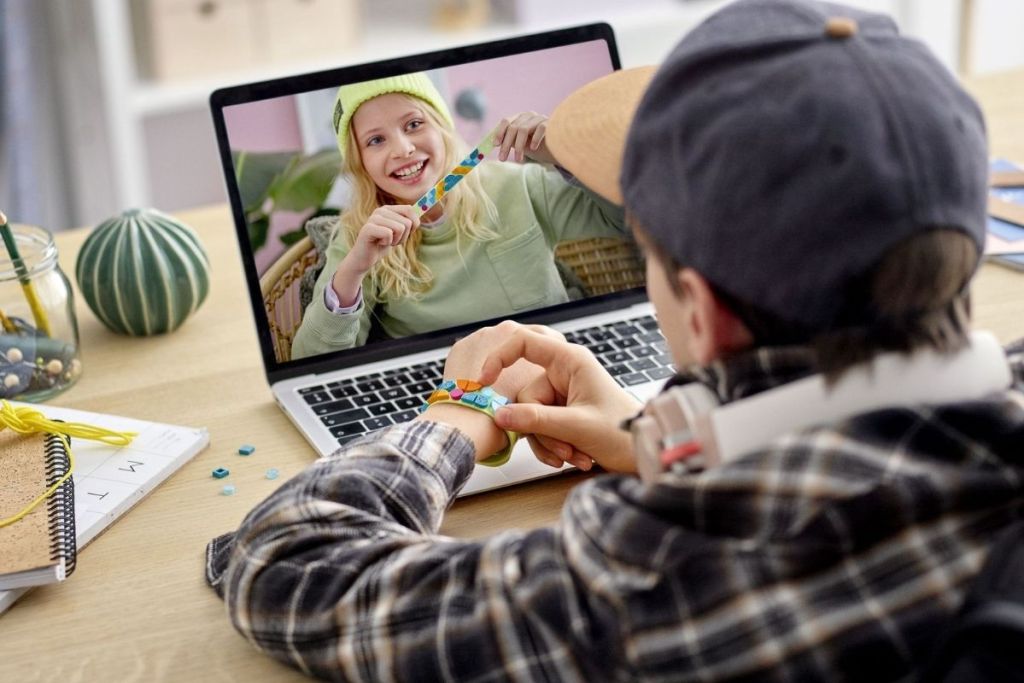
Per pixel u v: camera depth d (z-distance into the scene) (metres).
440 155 1.07
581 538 0.60
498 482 0.88
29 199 2.25
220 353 1.12
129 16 2.32
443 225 1.07
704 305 0.58
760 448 0.56
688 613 0.56
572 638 0.59
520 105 1.09
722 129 0.56
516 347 0.92
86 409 1.02
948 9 2.58
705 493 0.56
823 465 0.54
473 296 1.08
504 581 0.62
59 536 0.79
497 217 1.08
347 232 1.06
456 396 0.88
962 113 0.57
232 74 2.38
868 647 0.54
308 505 0.72
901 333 0.55
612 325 1.10
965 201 0.55
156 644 0.74
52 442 0.91
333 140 1.05
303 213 1.05
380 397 1.01
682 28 2.79
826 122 0.54
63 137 2.31
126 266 1.10
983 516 0.55
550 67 1.10
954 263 0.55
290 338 1.04
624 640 0.57
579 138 0.81
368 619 0.66
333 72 1.05
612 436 0.87
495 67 1.08
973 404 0.56
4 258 1.01
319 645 0.67
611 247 1.12
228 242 1.34
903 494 0.54
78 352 1.07
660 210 0.59
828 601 0.54
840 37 0.56
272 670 0.71
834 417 0.57
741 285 0.56
